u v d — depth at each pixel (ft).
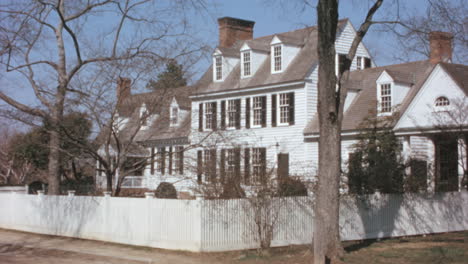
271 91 110.22
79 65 66.74
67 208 65.16
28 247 56.34
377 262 45.52
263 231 52.37
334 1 45.65
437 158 85.35
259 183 52.75
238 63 123.24
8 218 74.38
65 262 47.37
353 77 111.75
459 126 76.02
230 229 51.96
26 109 64.75
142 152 73.46
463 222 72.49
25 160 114.21
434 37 57.11
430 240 61.41
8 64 67.97
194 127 70.74
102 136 67.41
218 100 119.65
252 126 113.09
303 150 103.45
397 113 84.64
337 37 112.57
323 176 46.11
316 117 104.37
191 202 51.37
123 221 57.82
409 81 97.04
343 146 97.91
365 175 69.82
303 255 49.01
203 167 61.52
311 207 57.00
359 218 60.95
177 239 52.31
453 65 85.51
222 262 46.60
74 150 69.46
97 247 55.62
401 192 68.90
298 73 105.81
